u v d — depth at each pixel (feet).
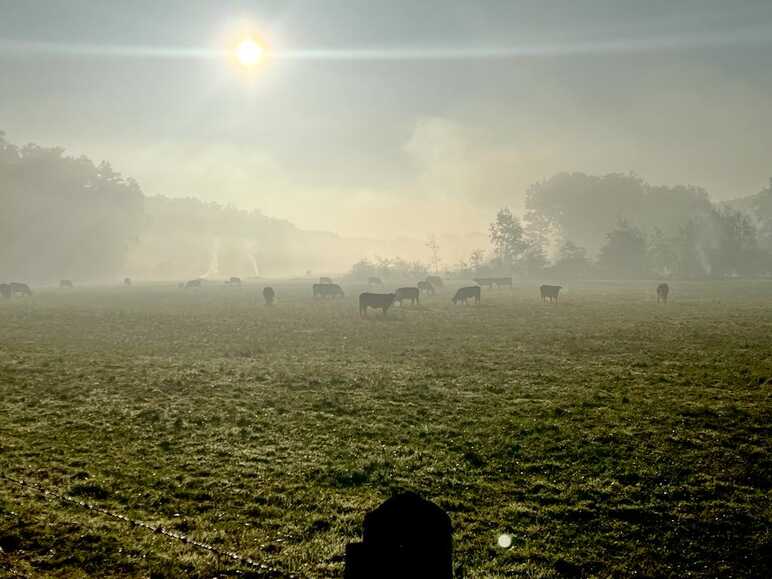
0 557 19.97
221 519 24.16
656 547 22.21
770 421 36.32
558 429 36.50
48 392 48.70
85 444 34.14
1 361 65.16
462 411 41.81
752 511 24.77
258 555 21.04
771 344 67.87
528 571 20.43
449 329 94.84
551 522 24.29
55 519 23.35
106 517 23.86
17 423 38.70
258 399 46.34
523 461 31.30
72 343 81.35
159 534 22.44
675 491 26.91
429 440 35.19
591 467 30.14
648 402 42.22
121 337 88.02
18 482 27.45
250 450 33.37
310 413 41.81
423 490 27.58
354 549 12.00
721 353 62.64
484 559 21.25
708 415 38.27
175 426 38.32
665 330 85.30
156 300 179.32
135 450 33.14
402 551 11.59
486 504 26.09
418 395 47.11
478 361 63.26
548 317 111.45
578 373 54.54
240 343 80.74
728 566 20.84
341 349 74.33
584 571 20.58
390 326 100.83
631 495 26.73
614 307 131.85
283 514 24.80
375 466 30.71
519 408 42.06
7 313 133.28
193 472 29.73
